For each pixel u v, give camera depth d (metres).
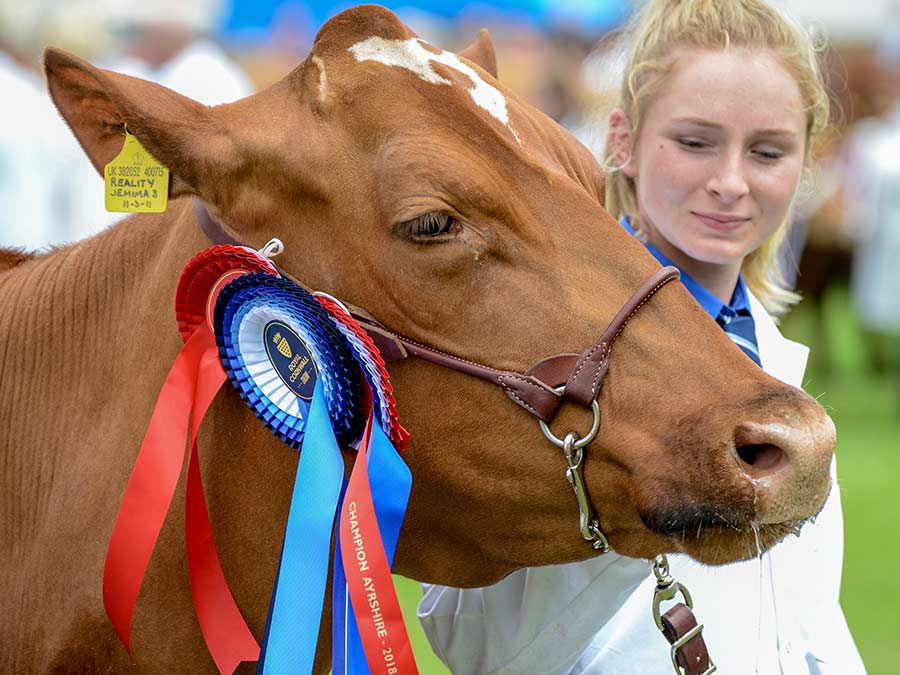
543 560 3.50
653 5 4.36
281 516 3.59
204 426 3.61
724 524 3.13
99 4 12.13
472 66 3.59
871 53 18.47
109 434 3.69
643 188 4.30
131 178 3.46
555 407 3.29
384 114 3.39
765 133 4.13
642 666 4.04
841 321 21.61
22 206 10.02
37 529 3.80
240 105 3.53
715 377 3.23
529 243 3.33
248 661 3.68
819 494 3.11
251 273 3.35
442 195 3.28
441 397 3.38
